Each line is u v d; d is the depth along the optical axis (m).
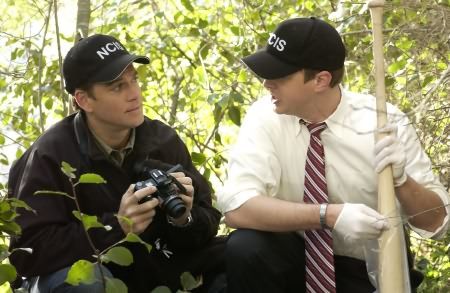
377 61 5.45
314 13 8.63
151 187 5.52
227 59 8.87
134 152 5.95
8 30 10.77
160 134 6.15
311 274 5.76
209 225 6.06
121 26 9.01
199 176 6.25
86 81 5.73
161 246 6.06
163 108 9.17
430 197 5.57
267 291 5.73
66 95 8.94
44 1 10.28
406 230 5.93
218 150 8.84
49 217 5.67
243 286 5.73
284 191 5.92
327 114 5.78
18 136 8.77
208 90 8.52
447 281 6.74
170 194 5.61
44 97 9.06
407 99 6.53
